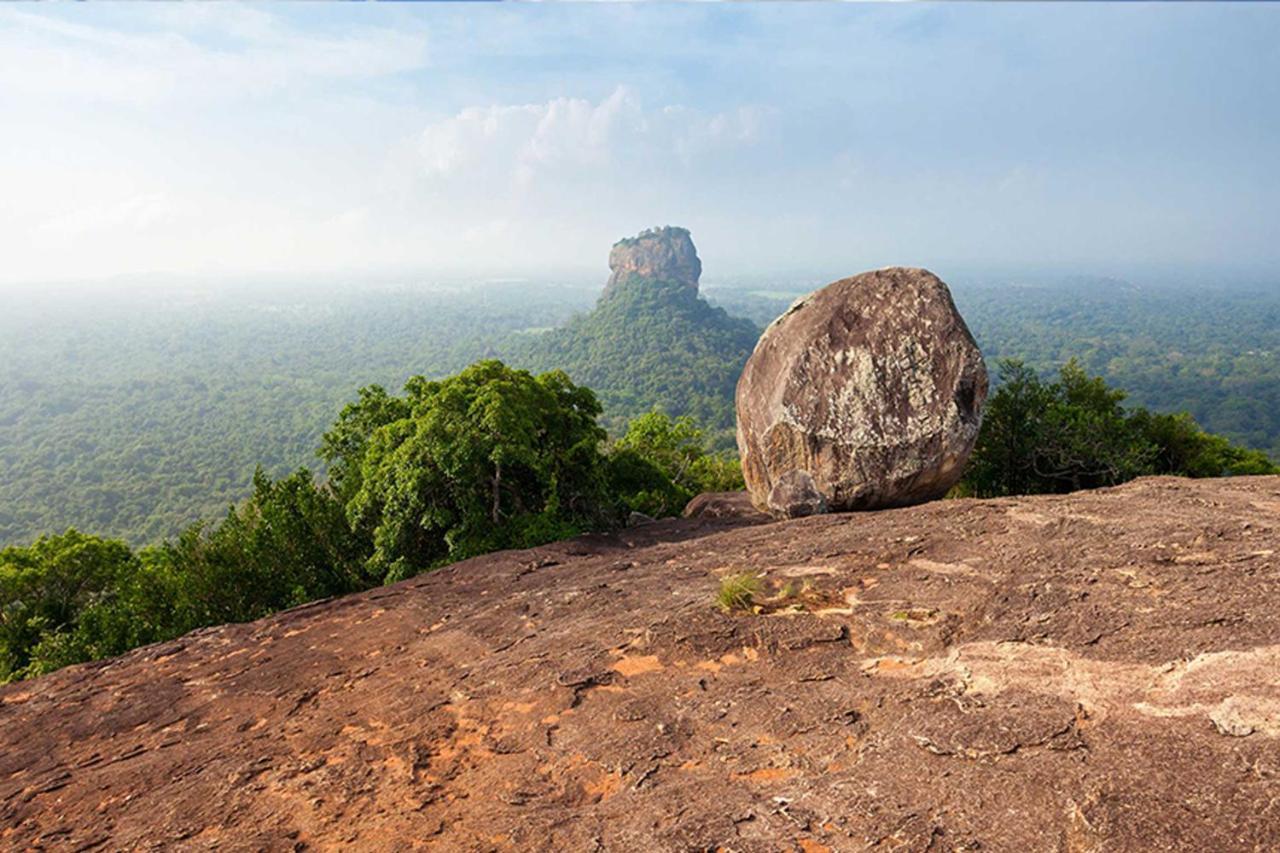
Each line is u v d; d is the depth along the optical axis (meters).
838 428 10.72
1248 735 3.30
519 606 7.52
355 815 4.31
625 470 18.14
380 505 12.95
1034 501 7.70
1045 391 19.50
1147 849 2.87
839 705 4.49
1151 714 3.65
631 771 4.25
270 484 15.09
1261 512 6.16
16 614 19.69
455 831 3.99
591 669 5.51
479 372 14.12
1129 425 21.53
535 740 4.80
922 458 10.51
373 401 15.93
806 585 6.21
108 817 4.74
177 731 5.97
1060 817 3.17
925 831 3.25
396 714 5.52
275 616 8.67
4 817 4.94
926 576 5.97
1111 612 4.59
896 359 10.71
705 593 6.61
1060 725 3.73
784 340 11.57
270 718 5.93
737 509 13.77
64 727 6.32
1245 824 2.85
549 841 3.72
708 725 4.57
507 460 12.16
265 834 4.22
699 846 3.43
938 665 4.66
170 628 13.41
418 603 8.27
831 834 3.38
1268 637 3.89
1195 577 4.79
